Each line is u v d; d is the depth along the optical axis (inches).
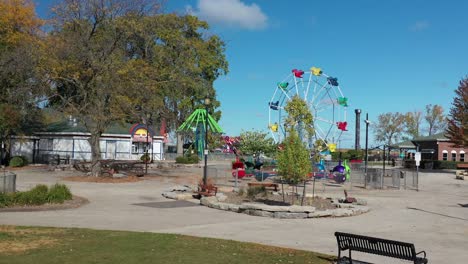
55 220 584.1
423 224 652.7
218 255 386.6
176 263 352.2
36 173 1454.2
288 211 667.4
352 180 1450.5
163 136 2470.5
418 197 1057.5
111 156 2267.5
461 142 2025.1
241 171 1336.1
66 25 1318.9
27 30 1806.1
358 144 2785.4
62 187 774.5
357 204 850.1
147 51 1780.3
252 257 388.2
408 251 329.7
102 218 617.0
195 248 412.2
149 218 631.8
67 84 1347.2
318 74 1823.3
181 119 2463.1
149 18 1494.8
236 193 917.2
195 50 2399.1
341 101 1817.2
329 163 1827.0
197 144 1861.5
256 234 532.1
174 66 2159.2
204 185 893.2
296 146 767.1
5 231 471.2
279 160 770.2
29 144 2156.7
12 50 1614.2
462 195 1136.8
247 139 1640.0
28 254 366.6
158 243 427.8
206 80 2492.6
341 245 365.4
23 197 702.5
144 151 2433.6
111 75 1247.5
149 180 1285.7
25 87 1413.6
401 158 3009.4
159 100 1443.2
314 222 642.2
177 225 578.9
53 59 1268.5
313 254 418.0
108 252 381.1
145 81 1334.9
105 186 1098.1
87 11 1305.4
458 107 2053.4
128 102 1267.2
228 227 574.9
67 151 2095.2
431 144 2819.9
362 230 588.4
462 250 472.1
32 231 478.0
